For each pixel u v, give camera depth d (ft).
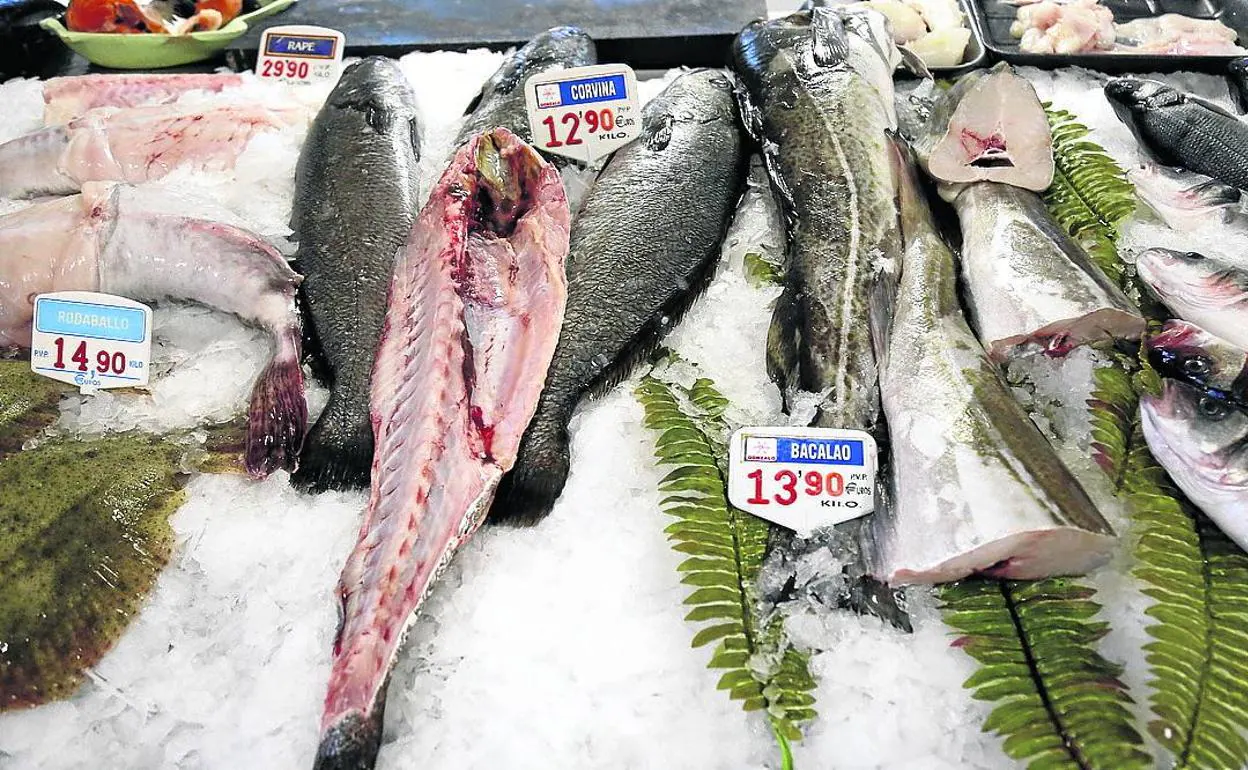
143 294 7.34
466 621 5.43
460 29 10.41
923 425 5.61
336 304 6.77
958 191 7.33
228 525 5.92
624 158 7.84
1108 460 5.71
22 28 10.00
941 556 5.05
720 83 8.65
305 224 7.41
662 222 7.23
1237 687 4.65
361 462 5.86
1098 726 4.52
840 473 5.61
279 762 4.97
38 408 6.61
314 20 10.59
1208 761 4.41
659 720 5.04
